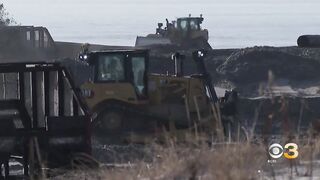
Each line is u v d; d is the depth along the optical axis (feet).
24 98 250.16
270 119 155.63
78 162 226.58
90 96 371.97
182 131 330.13
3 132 230.27
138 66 371.76
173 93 364.17
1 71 244.22
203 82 365.40
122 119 364.17
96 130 361.30
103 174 177.06
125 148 293.84
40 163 212.84
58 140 231.09
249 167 142.10
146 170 159.22
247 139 154.92
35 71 244.83
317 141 160.66
